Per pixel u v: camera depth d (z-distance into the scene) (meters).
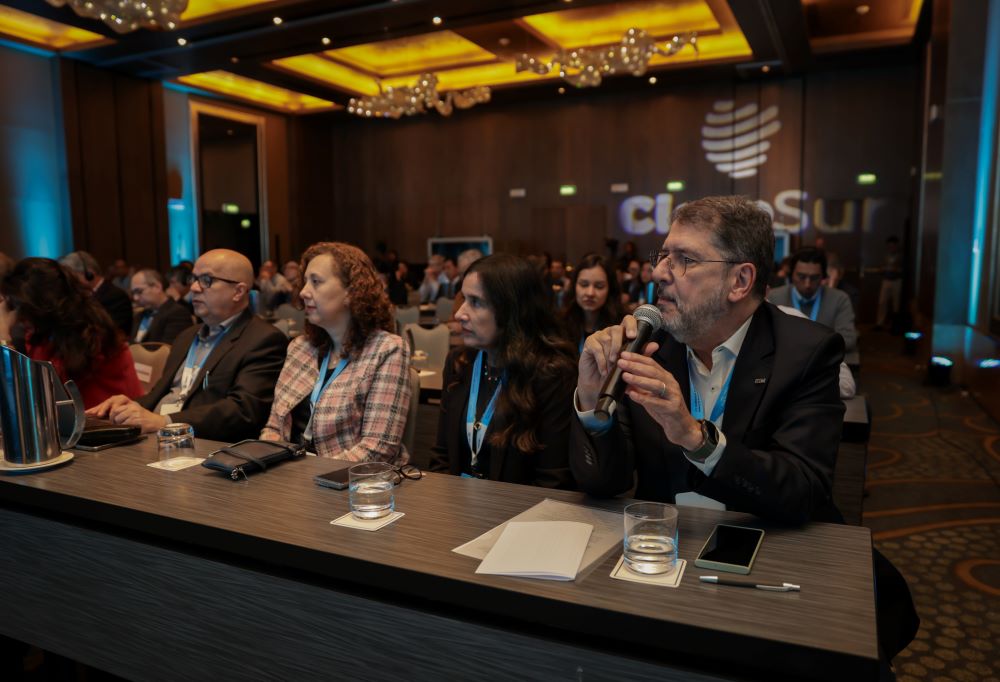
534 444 1.94
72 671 1.96
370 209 15.55
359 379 2.28
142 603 1.44
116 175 10.91
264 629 1.30
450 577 1.09
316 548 1.21
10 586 1.63
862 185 11.95
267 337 2.73
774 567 1.12
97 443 1.91
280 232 14.70
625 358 1.23
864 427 2.71
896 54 10.96
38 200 10.15
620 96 13.30
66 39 10.09
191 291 2.74
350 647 1.21
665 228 13.16
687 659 0.99
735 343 1.47
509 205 14.33
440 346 4.91
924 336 7.92
